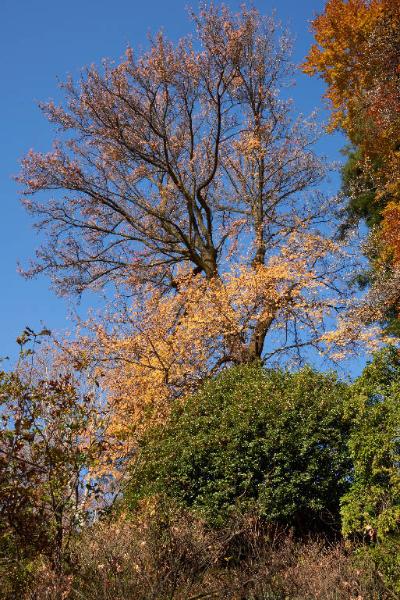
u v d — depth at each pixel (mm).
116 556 6684
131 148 15625
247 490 9234
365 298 13531
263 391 10109
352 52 17125
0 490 5535
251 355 13812
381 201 16984
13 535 5637
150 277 15805
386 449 7867
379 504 7980
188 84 15695
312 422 9281
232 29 15281
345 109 17125
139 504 9164
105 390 11555
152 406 11508
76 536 6570
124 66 15219
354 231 14727
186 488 9523
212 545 8039
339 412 9289
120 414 10500
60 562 5953
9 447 5785
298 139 16797
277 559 7941
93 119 15469
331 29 17453
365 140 16562
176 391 12586
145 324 13617
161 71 15164
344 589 7133
